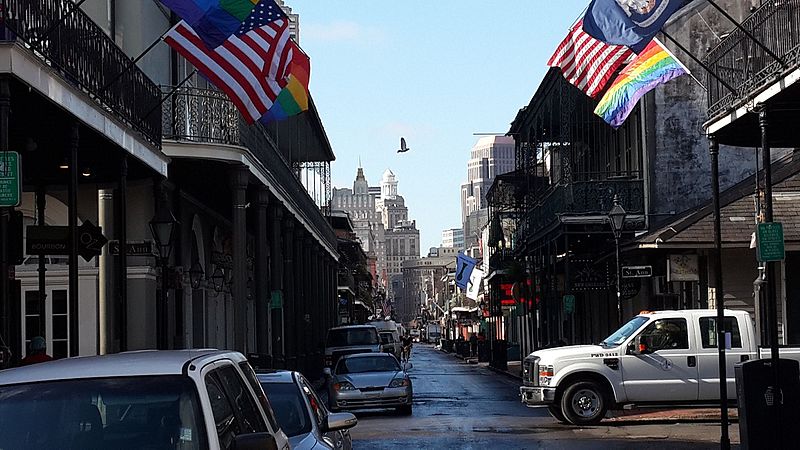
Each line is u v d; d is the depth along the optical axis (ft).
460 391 119.65
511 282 175.22
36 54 43.96
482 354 224.94
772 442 46.24
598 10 56.18
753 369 46.65
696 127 109.91
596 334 136.05
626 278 94.38
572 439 64.90
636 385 72.79
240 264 90.33
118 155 59.82
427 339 515.09
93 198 87.10
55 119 49.14
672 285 103.65
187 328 103.96
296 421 37.06
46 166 63.57
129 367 22.36
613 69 74.18
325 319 182.80
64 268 89.56
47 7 45.91
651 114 110.11
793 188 92.94
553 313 139.23
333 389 88.99
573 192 108.17
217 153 87.45
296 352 139.03
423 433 71.10
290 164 133.90
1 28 41.11
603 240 117.91
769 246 46.80
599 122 123.54
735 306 95.71
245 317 90.58
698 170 109.60
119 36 86.99
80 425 20.90
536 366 74.38
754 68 52.08
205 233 115.55
